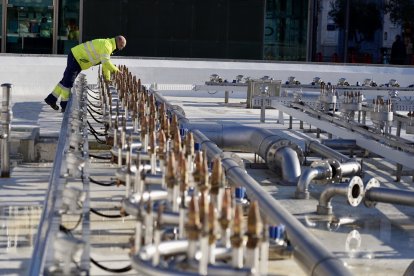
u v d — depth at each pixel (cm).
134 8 3319
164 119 917
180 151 706
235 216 527
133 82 1413
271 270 807
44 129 1578
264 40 3438
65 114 1199
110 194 1093
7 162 1225
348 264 875
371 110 1507
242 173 895
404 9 3506
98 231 908
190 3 3359
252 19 3419
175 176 666
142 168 773
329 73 2738
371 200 1068
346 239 976
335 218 1066
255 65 2769
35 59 2542
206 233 520
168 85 2662
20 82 2462
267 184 1270
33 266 531
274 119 2147
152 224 614
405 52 3528
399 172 1353
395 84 2402
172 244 566
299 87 2275
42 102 2202
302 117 1755
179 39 3366
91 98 2003
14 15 3256
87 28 3297
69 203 686
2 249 842
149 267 537
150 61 2691
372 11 3500
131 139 905
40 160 1385
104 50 1752
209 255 536
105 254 825
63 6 3275
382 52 3525
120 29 3319
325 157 1345
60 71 2484
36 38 3278
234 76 2689
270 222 732
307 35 3472
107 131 1223
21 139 1377
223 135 1398
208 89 2334
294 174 1268
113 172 1211
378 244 957
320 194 1185
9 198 1086
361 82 2759
